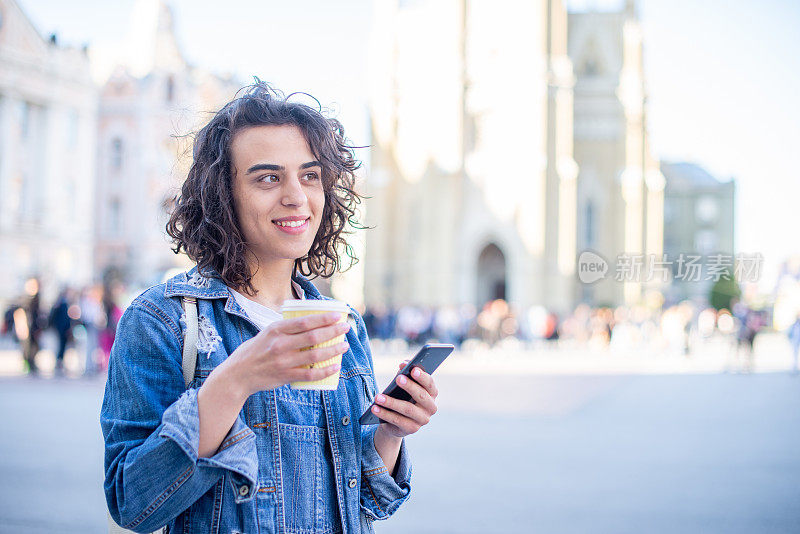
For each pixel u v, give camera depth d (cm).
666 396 1805
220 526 204
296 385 198
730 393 1878
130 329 213
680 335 3728
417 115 5450
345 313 202
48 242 4781
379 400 221
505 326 4091
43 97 4753
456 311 4122
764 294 2556
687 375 2452
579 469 946
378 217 5444
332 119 258
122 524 200
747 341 2614
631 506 761
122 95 5506
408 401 226
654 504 770
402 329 3894
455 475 905
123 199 5484
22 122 4697
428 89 5434
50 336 3641
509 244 5269
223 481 206
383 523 689
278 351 186
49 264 4788
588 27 5847
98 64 5788
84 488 806
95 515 702
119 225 5484
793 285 1750
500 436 1198
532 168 5247
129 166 5472
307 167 231
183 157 260
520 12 5316
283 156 227
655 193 5922
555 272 5269
